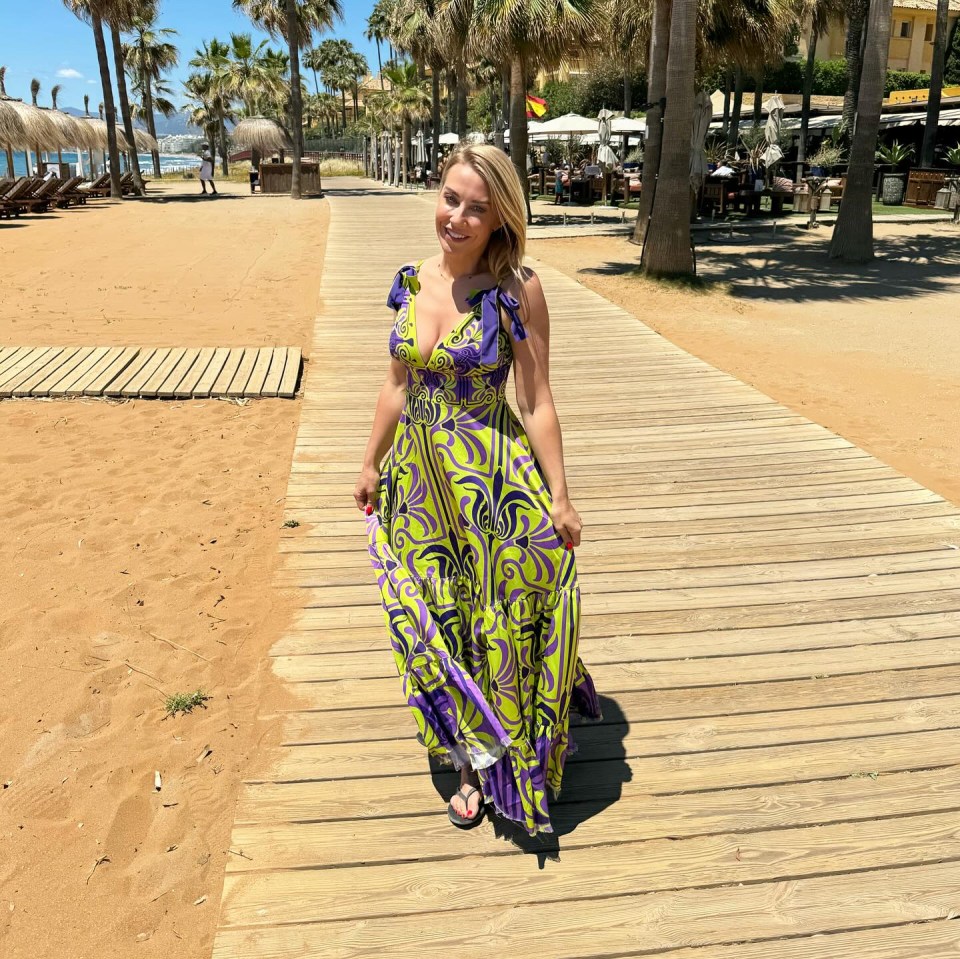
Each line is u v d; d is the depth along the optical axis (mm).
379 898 2416
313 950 2260
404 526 2473
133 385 7445
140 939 2367
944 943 2285
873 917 2363
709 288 13172
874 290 13328
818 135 34719
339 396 7273
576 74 46219
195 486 5500
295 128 30984
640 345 9109
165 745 3115
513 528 2354
